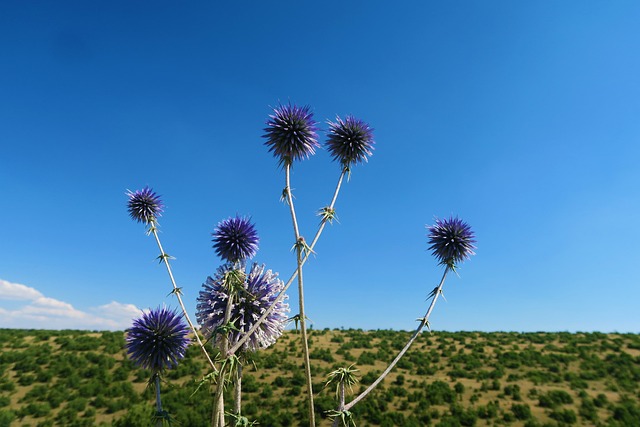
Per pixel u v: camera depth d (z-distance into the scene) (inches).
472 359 2536.9
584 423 1638.8
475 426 1672.0
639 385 2015.3
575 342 2822.3
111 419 1649.9
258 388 2043.6
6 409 1676.9
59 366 2130.9
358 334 3432.6
